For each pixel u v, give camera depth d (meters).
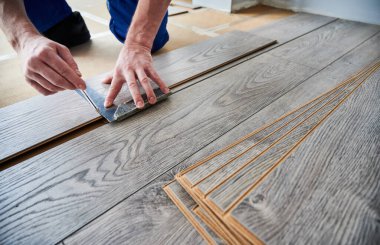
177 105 0.82
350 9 1.82
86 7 2.51
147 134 0.70
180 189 0.54
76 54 1.38
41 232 0.46
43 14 1.30
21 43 0.75
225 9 2.25
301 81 0.97
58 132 0.70
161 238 0.46
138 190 0.54
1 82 1.10
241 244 0.41
